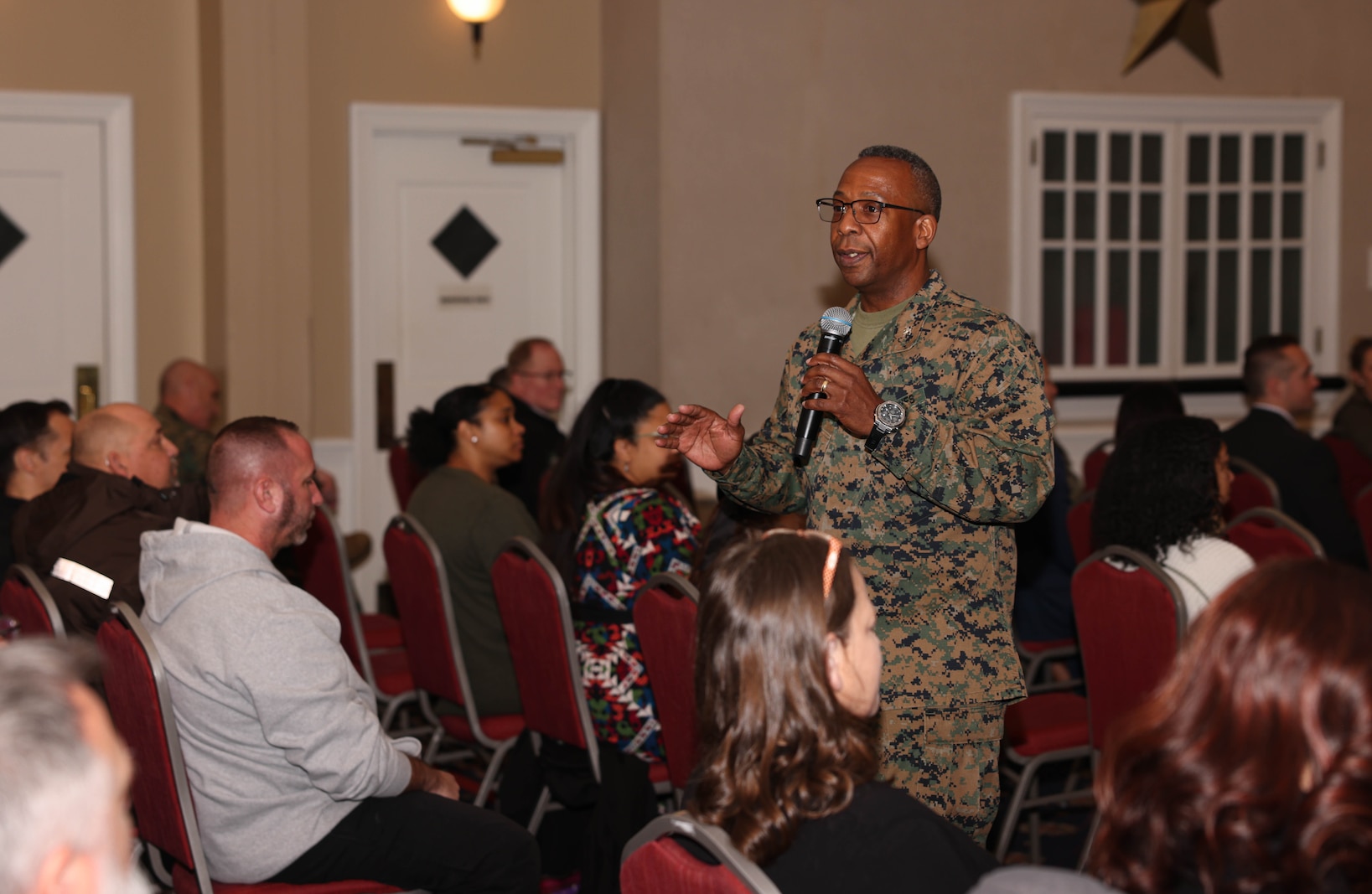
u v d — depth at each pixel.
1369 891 0.91
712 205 5.13
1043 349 5.67
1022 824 3.50
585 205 5.75
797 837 1.26
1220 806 0.93
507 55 5.64
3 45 5.12
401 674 3.46
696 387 5.16
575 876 3.01
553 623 2.65
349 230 5.50
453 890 2.22
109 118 5.28
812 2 5.17
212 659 2.05
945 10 5.32
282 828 2.10
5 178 5.18
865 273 2.04
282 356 5.29
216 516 2.20
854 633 1.35
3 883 0.84
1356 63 5.84
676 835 1.32
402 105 5.52
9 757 0.85
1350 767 0.90
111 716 2.17
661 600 2.39
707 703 1.33
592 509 2.80
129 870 0.94
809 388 1.89
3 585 2.87
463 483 3.33
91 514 2.65
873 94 5.27
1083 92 5.53
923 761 1.98
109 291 5.34
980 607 2.01
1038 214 5.56
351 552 4.64
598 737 2.77
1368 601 0.95
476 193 5.71
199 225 5.44
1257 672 0.94
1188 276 5.84
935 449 1.85
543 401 4.75
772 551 1.33
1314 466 4.09
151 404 5.43
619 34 5.50
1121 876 1.00
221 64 5.11
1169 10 5.51
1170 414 4.05
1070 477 4.55
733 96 5.12
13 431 3.21
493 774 3.12
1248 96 5.75
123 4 5.27
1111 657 2.63
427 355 5.70
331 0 5.41
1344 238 5.93
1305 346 5.95
